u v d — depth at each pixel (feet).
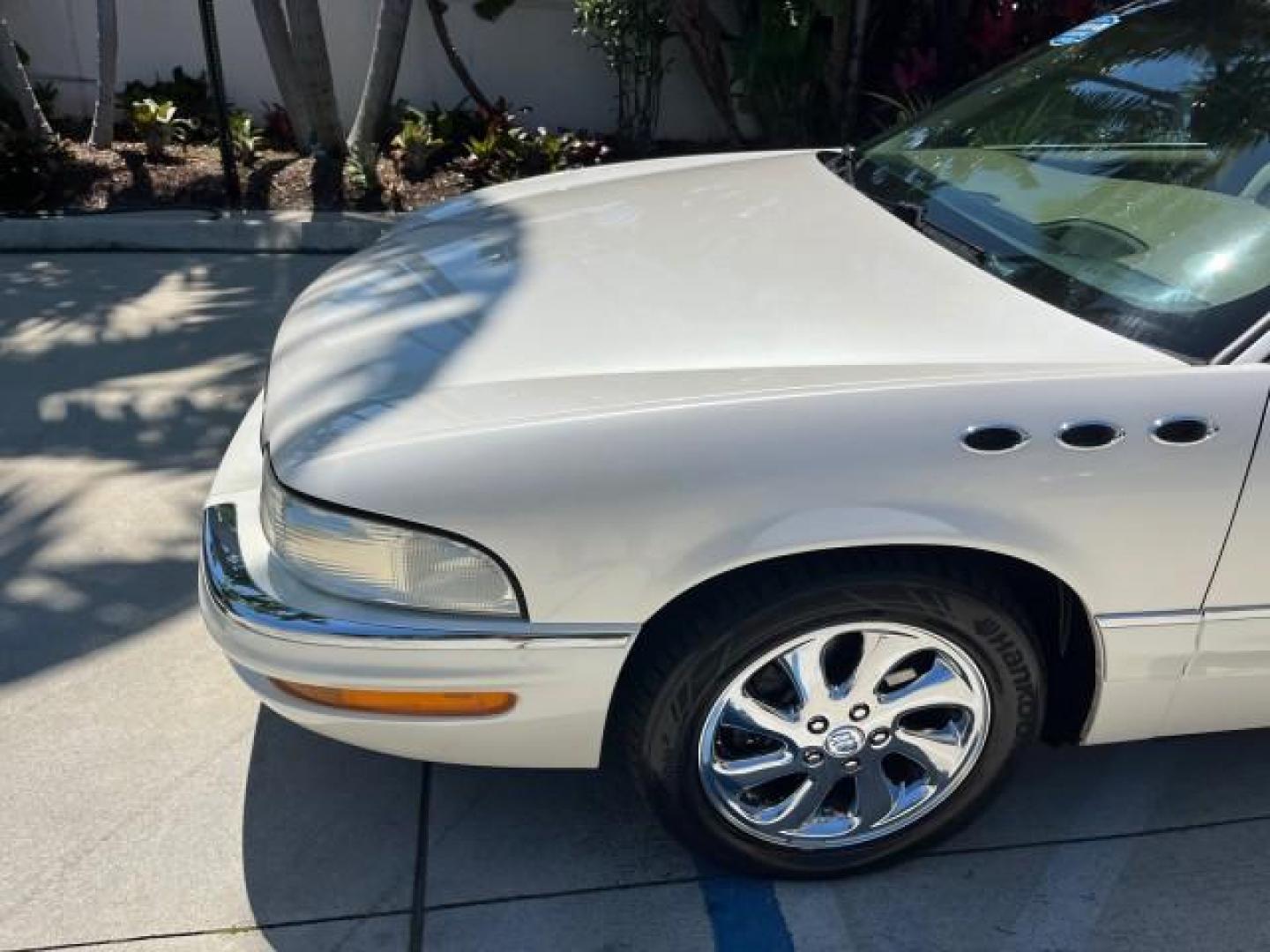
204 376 14.67
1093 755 9.03
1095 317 7.16
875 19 23.99
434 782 8.55
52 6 23.65
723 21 25.41
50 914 7.38
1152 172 8.56
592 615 6.51
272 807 8.26
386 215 20.20
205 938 7.27
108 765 8.55
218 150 22.59
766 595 6.64
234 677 9.48
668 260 8.13
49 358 15.08
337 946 7.25
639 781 7.25
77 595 10.41
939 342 6.96
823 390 6.47
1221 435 6.59
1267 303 6.86
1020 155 9.45
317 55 20.93
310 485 6.43
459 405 6.60
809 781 7.46
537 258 8.39
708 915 7.56
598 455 6.30
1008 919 7.59
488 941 7.32
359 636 6.45
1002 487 6.51
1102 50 10.20
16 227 18.89
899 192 9.37
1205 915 7.66
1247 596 7.07
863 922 7.55
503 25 24.44
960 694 7.32
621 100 24.58
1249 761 9.01
